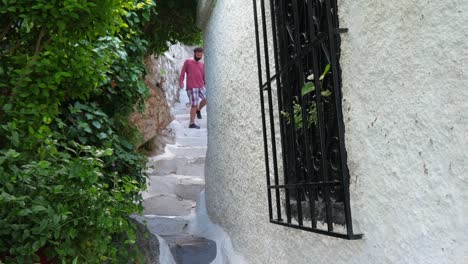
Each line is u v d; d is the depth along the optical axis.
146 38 5.21
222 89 4.27
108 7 2.17
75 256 2.06
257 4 2.96
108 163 3.32
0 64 2.22
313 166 2.04
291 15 2.26
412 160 1.30
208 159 5.22
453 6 1.13
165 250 3.97
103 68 2.42
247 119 3.32
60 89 2.38
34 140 2.07
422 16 1.24
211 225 4.80
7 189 1.85
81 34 2.24
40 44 2.27
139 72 3.79
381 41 1.46
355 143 1.63
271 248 2.79
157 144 7.76
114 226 2.23
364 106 1.57
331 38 1.68
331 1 1.80
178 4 5.34
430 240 1.22
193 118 9.16
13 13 2.10
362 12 1.57
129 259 3.06
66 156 2.02
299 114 2.20
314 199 1.96
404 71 1.33
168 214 5.64
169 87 10.60
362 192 1.59
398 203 1.37
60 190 1.89
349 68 1.68
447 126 1.15
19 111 2.09
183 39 5.76
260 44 2.93
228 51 3.95
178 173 7.02
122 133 4.00
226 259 3.82
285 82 2.32
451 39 1.13
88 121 3.31
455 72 1.12
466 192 1.09
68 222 1.96
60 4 2.04
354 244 1.67
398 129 1.37
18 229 1.82
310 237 2.15
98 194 2.16
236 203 3.73
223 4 4.17
